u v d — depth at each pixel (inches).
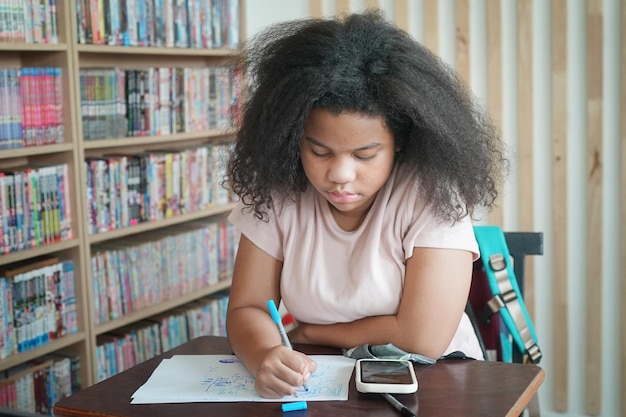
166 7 108.0
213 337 61.0
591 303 106.0
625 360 105.0
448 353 56.3
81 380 99.8
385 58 50.0
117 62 111.2
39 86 92.6
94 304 100.6
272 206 57.7
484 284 67.4
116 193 102.8
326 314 56.4
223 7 117.6
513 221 110.6
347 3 117.5
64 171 96.3
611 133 103.3
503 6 107.6
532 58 105.4
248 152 55.0
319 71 48.8
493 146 58.9
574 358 110.0
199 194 115.5
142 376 52.7
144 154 108.0
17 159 97.2
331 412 45.8
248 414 45.9
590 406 108.0
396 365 51.4
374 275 54.7
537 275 110.5
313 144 50.4
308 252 56.9
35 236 93.4
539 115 107.5
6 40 87.8
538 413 61.7
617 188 103.9
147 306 108.3
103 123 100.7
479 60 110.6
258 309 58.1
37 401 94.7
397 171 56.5
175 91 110.3
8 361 89.4
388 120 49.8
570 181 106.5
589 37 101.3
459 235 54.6
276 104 50.6
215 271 119.3
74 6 94.7
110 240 109.6
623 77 100.1
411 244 54.4
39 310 94.1
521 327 65.9
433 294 53.6
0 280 89.1
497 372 51.4
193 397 48.5
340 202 51.6
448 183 53.1
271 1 122.6
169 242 111.1
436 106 50.6
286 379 47.5
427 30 111.7
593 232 104.6
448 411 45.4
